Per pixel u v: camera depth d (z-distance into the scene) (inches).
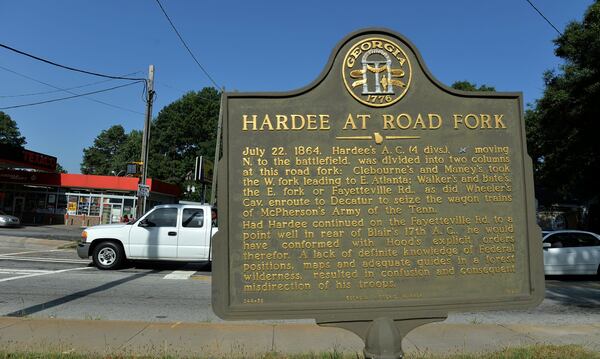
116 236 526.6
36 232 1118.4
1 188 1558.8
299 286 151.1
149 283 438.9
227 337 249.6
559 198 1582.2
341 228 154.9
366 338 147.8
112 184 1573.6
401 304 150.6
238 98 157.8
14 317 289.3
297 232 153.6
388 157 159.0
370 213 156.3
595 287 487.5
